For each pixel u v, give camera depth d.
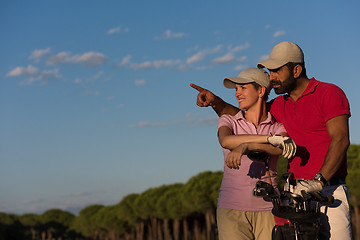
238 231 2.93
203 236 42.34
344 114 2.59
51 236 78.81
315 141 2.75
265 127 3.04
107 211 64.81
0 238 51.38
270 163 2.94
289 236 2.44
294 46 2.78
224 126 3.01
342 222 2.58
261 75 3.01
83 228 75.50
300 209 2.33
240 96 3.07
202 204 32.19
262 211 2.93
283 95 3.00
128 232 61.47
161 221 50.62
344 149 2.52
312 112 2.73
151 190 49.12
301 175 2.82
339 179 2.65
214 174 33.97
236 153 2.62
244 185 2.94
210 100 3.23
